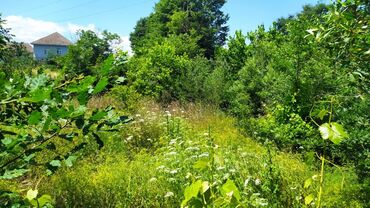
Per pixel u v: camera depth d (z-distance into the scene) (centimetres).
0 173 159
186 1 4403
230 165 550
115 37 1905
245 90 1190
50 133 166
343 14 277
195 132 995
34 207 160
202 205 117
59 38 7938
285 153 734
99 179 592
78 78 176
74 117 162
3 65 929
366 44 292
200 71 1565
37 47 7675
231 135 955
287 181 513
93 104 1224
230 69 1539
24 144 162
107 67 157
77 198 521
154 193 529
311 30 302
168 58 1625
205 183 119
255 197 434
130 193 522
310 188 493
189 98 1441
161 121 996
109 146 754
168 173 566
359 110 489
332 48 315
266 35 1415
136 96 1188
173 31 4122
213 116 1202
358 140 503
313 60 772
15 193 175
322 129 123
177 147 725
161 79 1580
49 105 165
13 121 166
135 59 1670
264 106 1070
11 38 995
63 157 172
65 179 574
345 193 488
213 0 4497
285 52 980
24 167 168
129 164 705
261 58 1241
